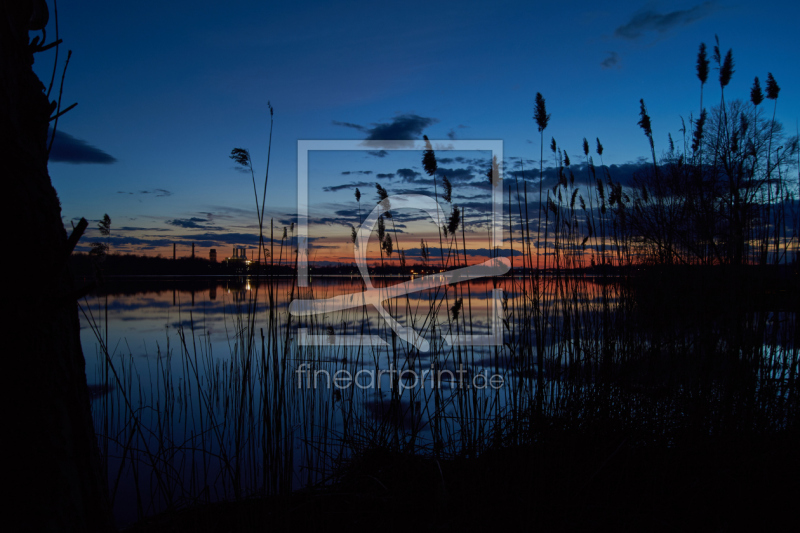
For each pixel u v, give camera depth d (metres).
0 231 1.25
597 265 4.20
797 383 3.01
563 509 2.25
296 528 2.26
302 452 3.38
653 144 3.93
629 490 2.41
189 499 2.57
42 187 1.38
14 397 1.25
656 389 3.01
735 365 2.92
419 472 2.64
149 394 4.61
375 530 2.21
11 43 1.31
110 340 7.66
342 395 3.82
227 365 5.30
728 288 3.14
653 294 3.48
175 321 9.60
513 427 2.62
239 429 2.33
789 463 2.47
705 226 3.59
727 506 2.23
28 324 1.28
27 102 1.36
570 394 3.03
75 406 1.44
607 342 3.10
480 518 2.19
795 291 3.21
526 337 2.91
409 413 3.76
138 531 2.24
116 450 3.41
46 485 1.29
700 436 2.72
